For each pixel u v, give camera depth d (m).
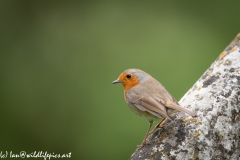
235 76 6.69
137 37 14.88
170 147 5.96
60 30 15.49
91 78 14.12
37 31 15.45
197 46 14.15
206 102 6.41
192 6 15.35
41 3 15.82
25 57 14.90
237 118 6.17
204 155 5.77
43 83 14.29
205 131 5.98
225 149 5.87
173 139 6.05
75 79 14.19
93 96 13.58
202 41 14.30
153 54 14.09
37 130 13.62
